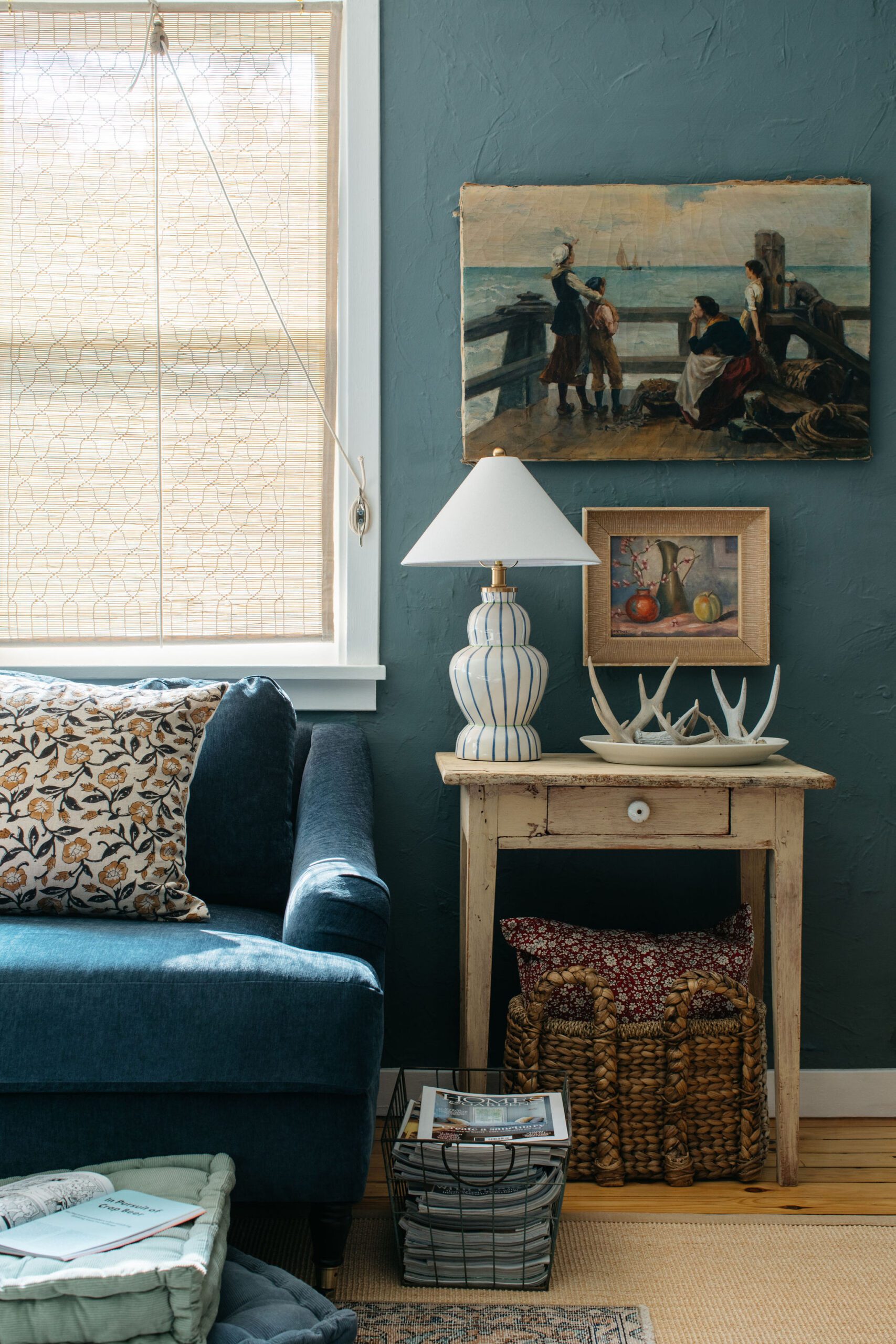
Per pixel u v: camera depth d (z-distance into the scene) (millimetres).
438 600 2449
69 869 1752
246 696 2154
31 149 2457
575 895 2432
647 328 2412
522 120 2426
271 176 2480
